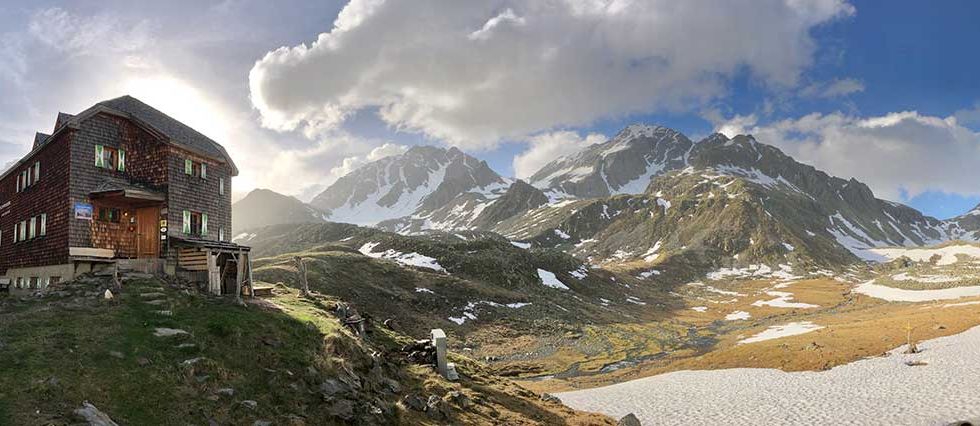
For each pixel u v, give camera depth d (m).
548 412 39.34
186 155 45.88
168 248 42.97
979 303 105.69
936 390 46.34
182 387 22.75
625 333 111.25
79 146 41.69
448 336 97.88
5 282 48.84
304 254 136.25
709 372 65.62
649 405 50.50
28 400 18.61
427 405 30.97
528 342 99.50
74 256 40.16
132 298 32.78
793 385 53.97
